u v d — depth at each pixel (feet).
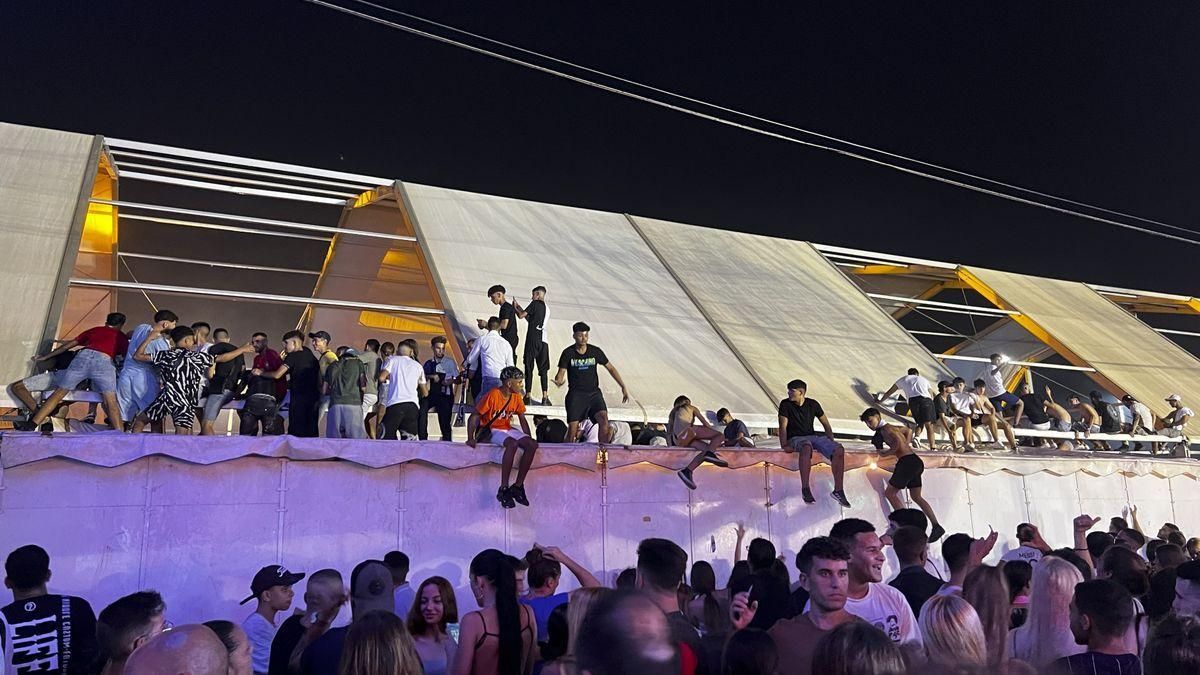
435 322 66.95
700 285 58.03
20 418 31.63
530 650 14.39
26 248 39.70
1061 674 11.53
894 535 17.67
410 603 21.42
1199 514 49.98
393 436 33.71
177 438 26.99
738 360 49.78
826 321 58.23
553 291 51.08
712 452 35.17
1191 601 15.80
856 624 8.83
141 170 55.83
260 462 28.53
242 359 34.68
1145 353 67.05
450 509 31.01
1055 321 68.28
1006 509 43.50
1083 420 55.57
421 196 56.95
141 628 11.98
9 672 15.10
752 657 10.23
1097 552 25.61
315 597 15.58
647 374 45.39
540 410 40.16
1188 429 57.72
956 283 76.07
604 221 63.93
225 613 27.02
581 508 33.35
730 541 36.04
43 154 48.75
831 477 39.11
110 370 30.07
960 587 15.83
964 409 49.16
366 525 29.63
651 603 6.12
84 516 25.75
